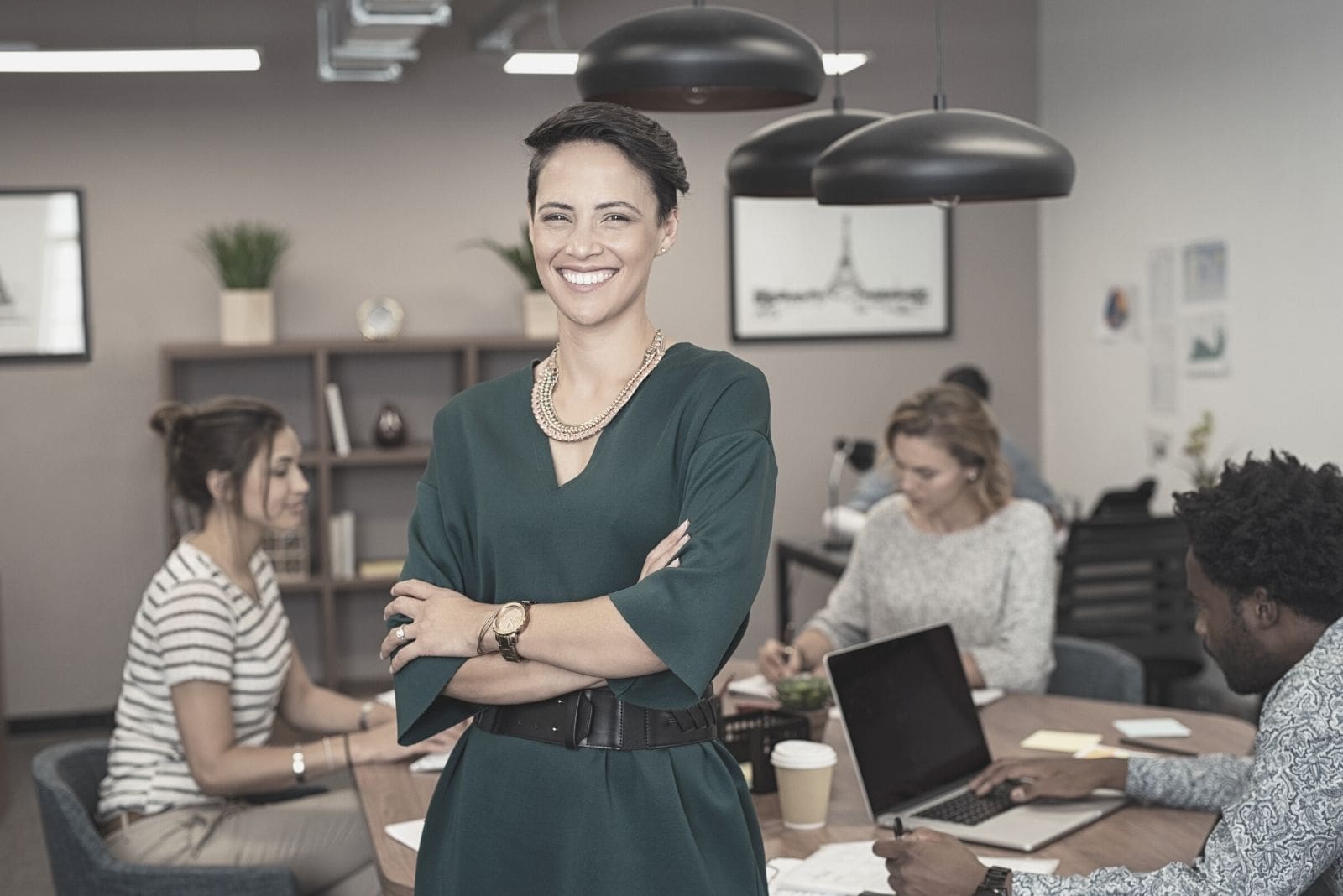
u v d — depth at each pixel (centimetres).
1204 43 542
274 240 588
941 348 669
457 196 627
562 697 143
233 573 283
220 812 274
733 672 324
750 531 140
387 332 609
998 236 671
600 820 140
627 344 148
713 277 646
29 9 589
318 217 616
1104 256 618
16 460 595
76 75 592
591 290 143
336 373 623
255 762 264
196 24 601
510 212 632
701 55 237
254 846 267
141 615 278
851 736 224
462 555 152
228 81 605
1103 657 327
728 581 138
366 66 580
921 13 655
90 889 244
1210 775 227
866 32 651
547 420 149
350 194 619
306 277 617
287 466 284
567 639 138
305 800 284
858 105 653
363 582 593
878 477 544
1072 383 651
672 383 146
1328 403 482
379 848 213
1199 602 196
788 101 266
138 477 604
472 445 151
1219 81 534
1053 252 663
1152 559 453
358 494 627
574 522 143
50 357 596
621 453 144
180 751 275
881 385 664
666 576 137
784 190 288
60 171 594
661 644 136
